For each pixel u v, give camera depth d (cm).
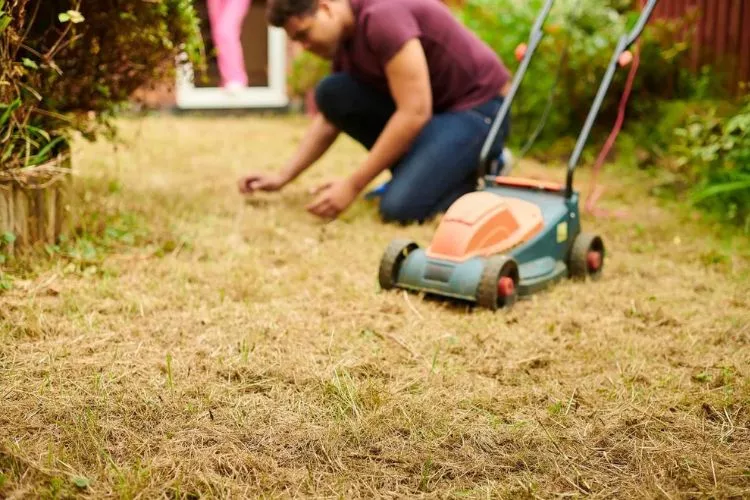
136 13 352
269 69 930
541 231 326
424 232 412
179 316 283
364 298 309
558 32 654
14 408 214
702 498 183
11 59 299
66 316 277
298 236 397
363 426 210
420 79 404
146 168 541
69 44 343
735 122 427
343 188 411
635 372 248
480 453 203
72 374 235
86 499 177
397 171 435
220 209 438
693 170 500
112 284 309
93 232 362
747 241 405
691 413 223
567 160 632
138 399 221
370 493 185
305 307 299
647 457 202
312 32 408
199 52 406
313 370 243
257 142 694
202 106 896
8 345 252
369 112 459
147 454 196
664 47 635
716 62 621
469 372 250
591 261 345
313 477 190
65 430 204
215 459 195
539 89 666
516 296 308
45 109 350
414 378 241
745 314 299
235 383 237
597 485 190
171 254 354
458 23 447
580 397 231
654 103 648
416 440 206
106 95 371
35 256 328
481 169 357
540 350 266
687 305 312
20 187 324
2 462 187
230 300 302
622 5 705
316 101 463
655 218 452
